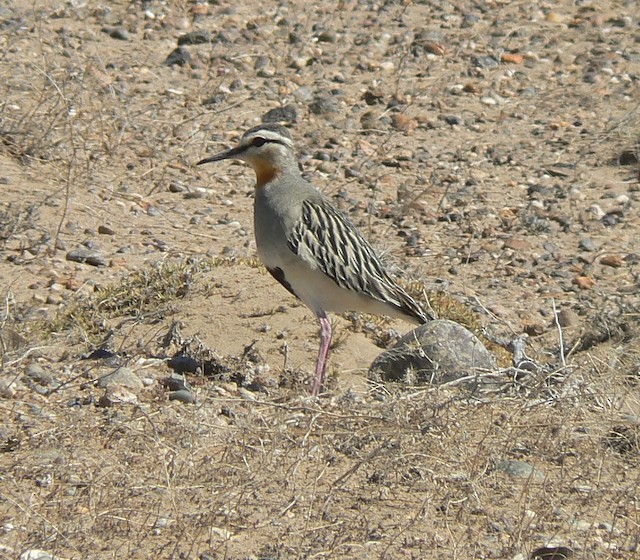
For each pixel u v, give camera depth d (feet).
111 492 29.55
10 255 47.42
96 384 36.76
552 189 57.06
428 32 72.69
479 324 44.52
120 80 64.64
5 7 70.95
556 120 64.13
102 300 43.50
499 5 78.02
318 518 29.17
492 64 69.77
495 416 34.99
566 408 34.91
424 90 66.33
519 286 48.42
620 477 32.09
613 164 59.72
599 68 69.82
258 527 28.58
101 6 73.15
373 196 55.67
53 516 28.50
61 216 50.78
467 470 31.35
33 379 36.91
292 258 39.06
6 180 53.01
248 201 55.16
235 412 35.04
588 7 78.13
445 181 57.47
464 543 28.22
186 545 27.53
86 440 32.60
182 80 65.92
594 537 28.76
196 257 48.06
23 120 56.90
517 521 29.27
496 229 53.26
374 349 41.29
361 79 67.56
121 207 52.85
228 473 30.76
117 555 27.02
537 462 32.76
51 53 66.03
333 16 75.15
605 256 50.78
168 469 30.73
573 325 44.98
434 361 37.60
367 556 27.48
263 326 41.45
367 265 39.37
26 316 42.09
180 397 35.94
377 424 33.27
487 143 61.57
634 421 34.24
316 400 35.63
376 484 31.09
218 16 73.82
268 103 64.28
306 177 56.95
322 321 39.37
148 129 60.18
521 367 39.27
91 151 57.21
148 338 40.75
